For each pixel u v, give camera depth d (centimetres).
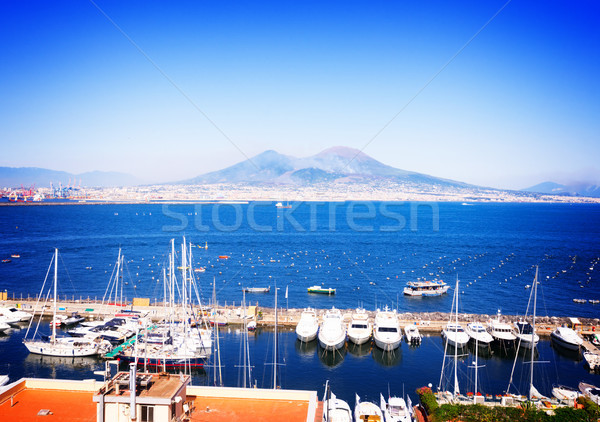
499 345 8725
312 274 16412
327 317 9200
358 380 7238
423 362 7938
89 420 2955
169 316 9794
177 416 2838
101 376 7200
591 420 4788
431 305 12319
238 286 14512
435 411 5009
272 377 7288
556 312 11750
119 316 10069
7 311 10044
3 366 7594
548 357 8219
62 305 11031
